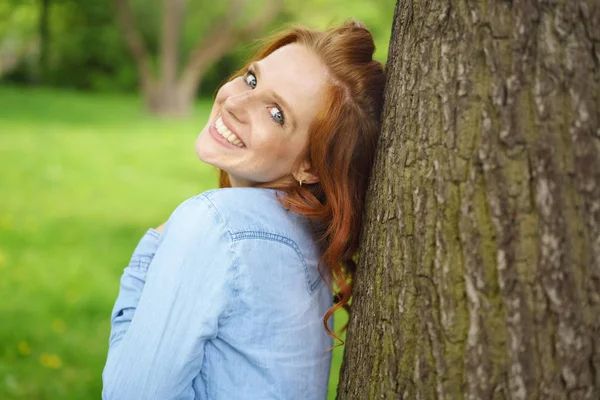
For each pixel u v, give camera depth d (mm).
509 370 1196
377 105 1604
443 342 1257
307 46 1604
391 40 1498
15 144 10641
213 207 1488
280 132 1562
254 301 1481
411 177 1318
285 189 1622
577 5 1193
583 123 1176
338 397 1559
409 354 1312
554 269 1172
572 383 1173
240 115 1582
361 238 1548
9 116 14516
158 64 25156
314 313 1612
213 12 24531
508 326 1194
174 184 8695
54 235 6055
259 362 1498
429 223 1281
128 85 25641
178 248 1465
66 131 12758
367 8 14289
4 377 3467
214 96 1910
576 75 1182
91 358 3787
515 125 1194
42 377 3523
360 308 1482
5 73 25312
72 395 3371
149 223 6762
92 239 6031
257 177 1606
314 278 1628
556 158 1175
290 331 1541
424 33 1323
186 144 12250
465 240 1231
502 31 1212
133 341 1443
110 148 11125
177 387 1436
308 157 1596
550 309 1174
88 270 5188
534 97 1188
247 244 1484
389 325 1356
